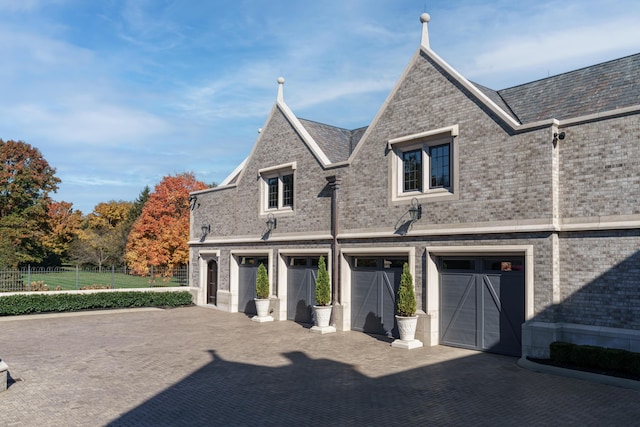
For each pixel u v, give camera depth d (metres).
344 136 23.11
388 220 16.83
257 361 13.58
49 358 14.07
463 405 9.57
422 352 14.51
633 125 11.75
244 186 23.89
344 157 21.05
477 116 14.53
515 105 15.98
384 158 17.11
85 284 31.39
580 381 11.09
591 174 12.40
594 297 12.23
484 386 10.85
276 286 21.52
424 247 15.71
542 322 12.81
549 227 12.73
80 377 11.98
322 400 10.02
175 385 11.23
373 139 17.55
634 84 13.30
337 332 18.09
